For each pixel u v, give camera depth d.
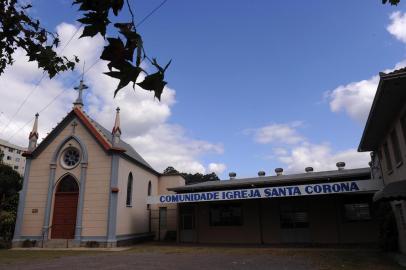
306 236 25.42
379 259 15.37
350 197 25.00
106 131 31.39
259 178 31.66
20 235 26.20
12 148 113.81
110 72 2.37
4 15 3.96
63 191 26.97
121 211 26.80
